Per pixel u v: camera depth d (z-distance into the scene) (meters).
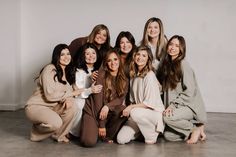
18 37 5.66
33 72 5.82
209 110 5.57
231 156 2.99
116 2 5.59
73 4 5.68
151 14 5.54
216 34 5.47
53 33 5.75
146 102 3.35
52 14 5.73
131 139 3.54
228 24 5.43
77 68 3.58
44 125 3.28
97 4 5.63
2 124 4.38
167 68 3.57
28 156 2.94
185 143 3.46
